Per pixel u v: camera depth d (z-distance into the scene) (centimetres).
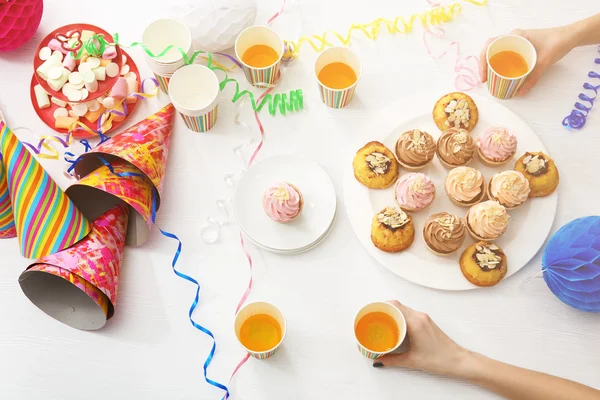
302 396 104
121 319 109
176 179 118
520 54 118
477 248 107
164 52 113
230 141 121
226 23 116
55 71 116
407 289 109
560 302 108
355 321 101
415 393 104
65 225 104
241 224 112
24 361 107
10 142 102
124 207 113
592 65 123
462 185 109
